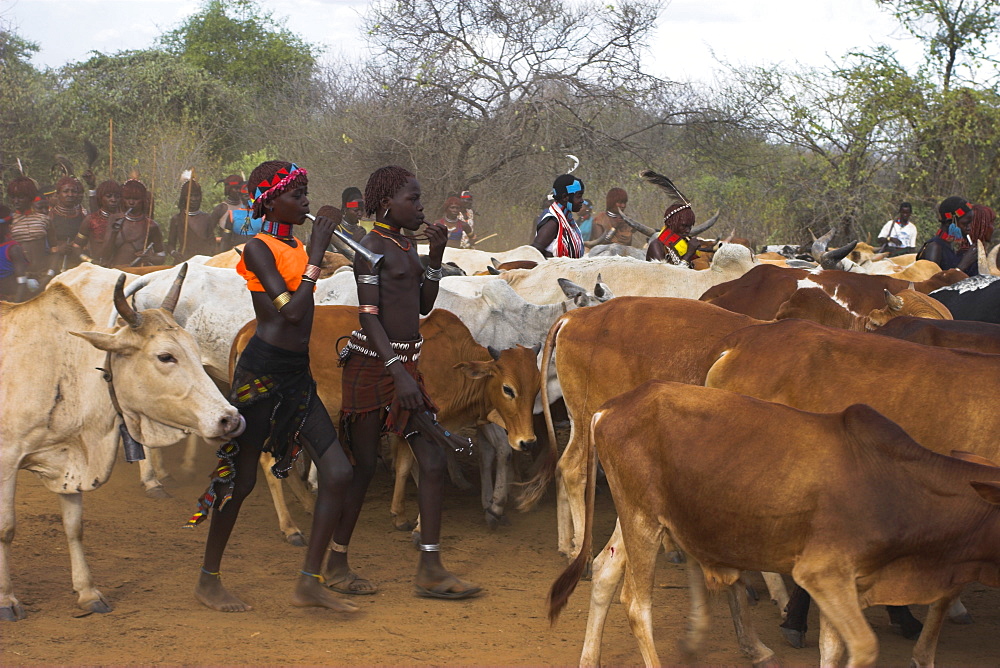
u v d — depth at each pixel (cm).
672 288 754
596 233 1519
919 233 2083
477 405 648
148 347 457
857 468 376
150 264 1146
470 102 2012
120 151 2233
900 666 462
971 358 450
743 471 382
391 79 2062
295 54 3459
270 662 422
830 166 2161
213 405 455
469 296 745
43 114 2223
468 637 466
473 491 793
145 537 605
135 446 480
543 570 591
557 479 627
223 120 2639
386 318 505
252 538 622
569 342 592
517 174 2019
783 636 489
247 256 466
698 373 539
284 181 468
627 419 411
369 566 580
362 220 1080
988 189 2089
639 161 2089
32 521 615
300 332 473
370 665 423
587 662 431
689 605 537
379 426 516
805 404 466
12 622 456
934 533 374
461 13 2027
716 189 2230
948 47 2147
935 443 443
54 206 1152
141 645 435
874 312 602
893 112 2083
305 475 773
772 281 689
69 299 481
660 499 402
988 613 540
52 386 475
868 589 388
